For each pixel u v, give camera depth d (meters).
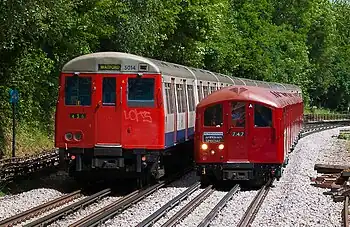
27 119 37.19
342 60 116.56
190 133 29.39
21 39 33.06
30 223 16.33
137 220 17.92
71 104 23.59
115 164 23.50
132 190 24.23
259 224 17.61
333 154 41.16
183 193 22.02
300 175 28.45
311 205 20.78
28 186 24.33
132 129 23.45
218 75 37.16
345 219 17.86
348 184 25.06
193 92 29.91
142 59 23.56
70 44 37.81
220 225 17.27
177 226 17.16
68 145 23.52
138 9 39.91
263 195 22.94
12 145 32.03
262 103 24.34
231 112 24.52
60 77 23.67
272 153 24.36
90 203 21.00
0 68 34.59
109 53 23.70
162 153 24.27
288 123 29.52
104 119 23.47
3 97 34.97
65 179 26.62
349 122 88.88
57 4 29.92
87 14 37.25
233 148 24.47
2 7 24.84
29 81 36.72
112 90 23.55
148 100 23.53
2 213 18.95
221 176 24.72
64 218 18.31
